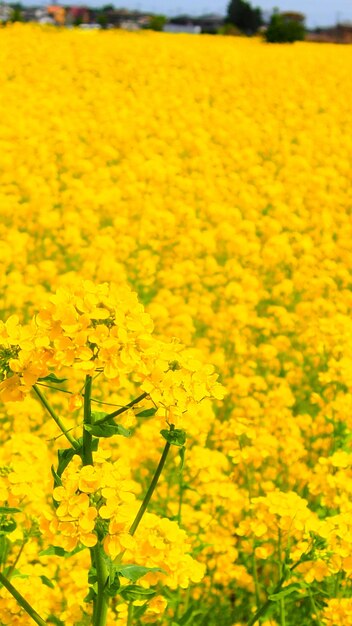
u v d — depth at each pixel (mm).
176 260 8484
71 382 4914
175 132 14547
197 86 19281
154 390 1972
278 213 10227
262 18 59625
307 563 3037
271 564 3906
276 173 13742
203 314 6727
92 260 7801
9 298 6355
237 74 21250
